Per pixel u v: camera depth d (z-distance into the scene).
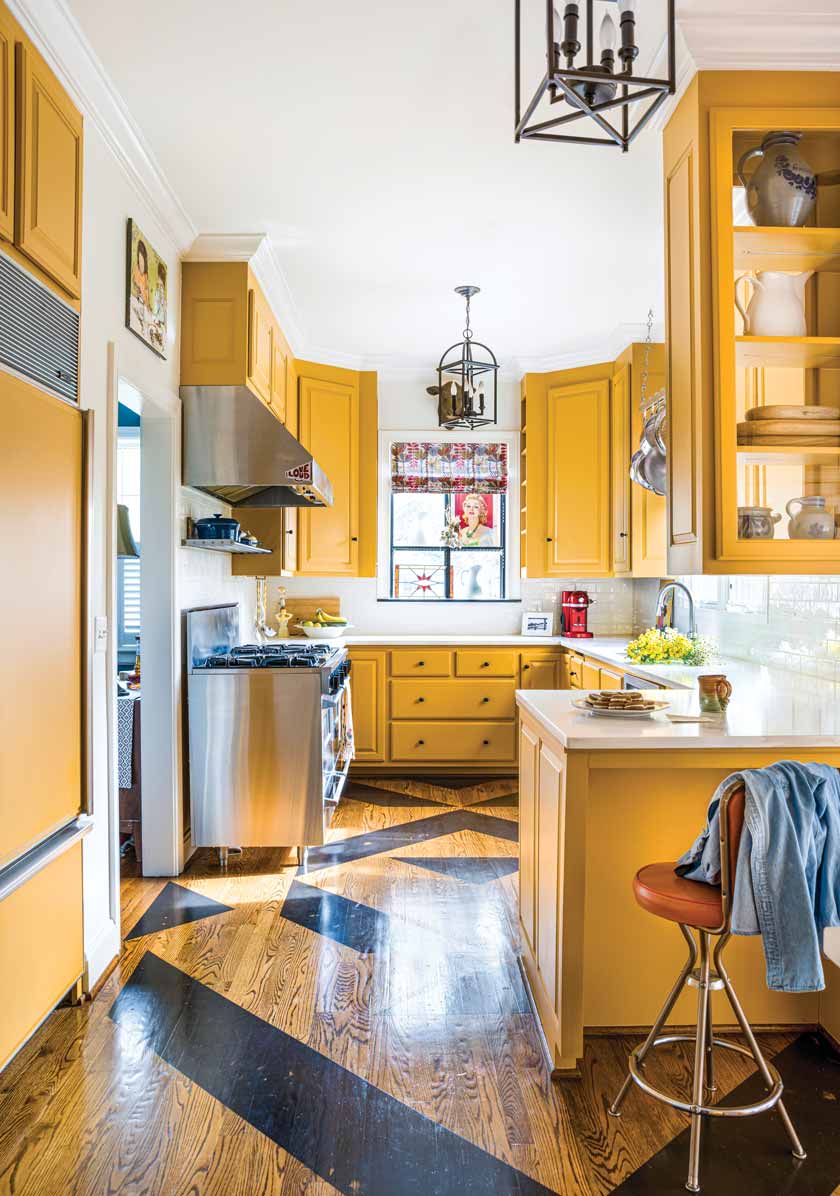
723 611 4.14
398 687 5.27
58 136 2.24
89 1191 1.67
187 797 3.72
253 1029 2.30
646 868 1.95
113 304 2.75
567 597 5.52
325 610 5.77
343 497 5.37
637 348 4.80
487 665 5.29
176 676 3.54
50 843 2.17
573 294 4.24
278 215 3.33
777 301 2.32
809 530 2.28
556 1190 1.69
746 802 1.65
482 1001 2.47
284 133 2.72
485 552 5.90
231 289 3.63
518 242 3.59
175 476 3.53
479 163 2.90
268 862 3.72
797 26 2.15
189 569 3.78
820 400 2.36
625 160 2.88
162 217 3.23
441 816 4.46
